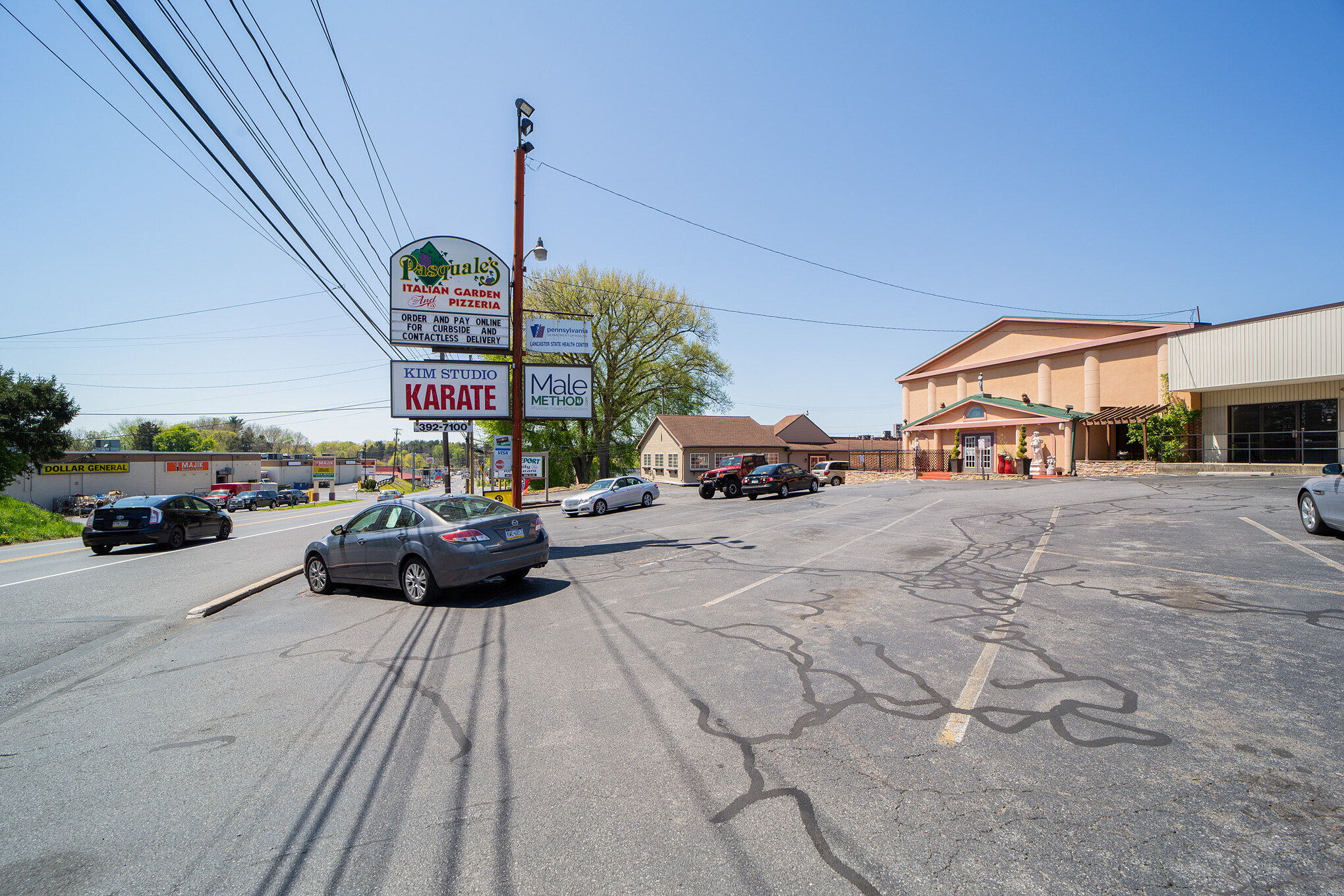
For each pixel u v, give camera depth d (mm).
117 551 16984
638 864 2826
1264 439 22828
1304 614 5980
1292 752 3539
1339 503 9047
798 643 5930
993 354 36344
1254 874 2594
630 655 5824
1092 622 6137
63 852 3121
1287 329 21062
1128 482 21375
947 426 35688
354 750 4109
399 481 111375
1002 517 14633
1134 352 28797
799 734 4039
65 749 4363
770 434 52875
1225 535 10242
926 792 3303
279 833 3207
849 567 9711
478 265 14211
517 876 2777
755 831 3031
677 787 3463
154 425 97625
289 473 86000
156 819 3395
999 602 7113
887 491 25109
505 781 3617
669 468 51375
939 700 4469
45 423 39875
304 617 8195
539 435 48156
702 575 9609
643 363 50188
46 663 6578
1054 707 4262
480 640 6566
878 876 2680
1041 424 30781
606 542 14336
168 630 7832
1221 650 5180
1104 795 3199
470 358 15891
